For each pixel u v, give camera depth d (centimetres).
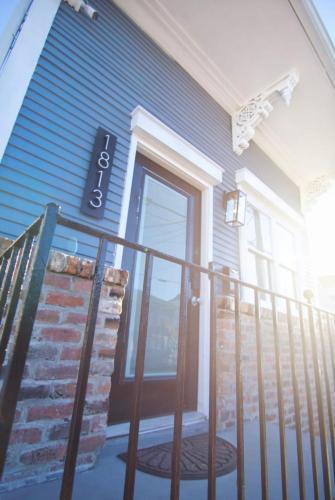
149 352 210
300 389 295
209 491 76
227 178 319
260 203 369
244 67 310
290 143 414
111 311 154
